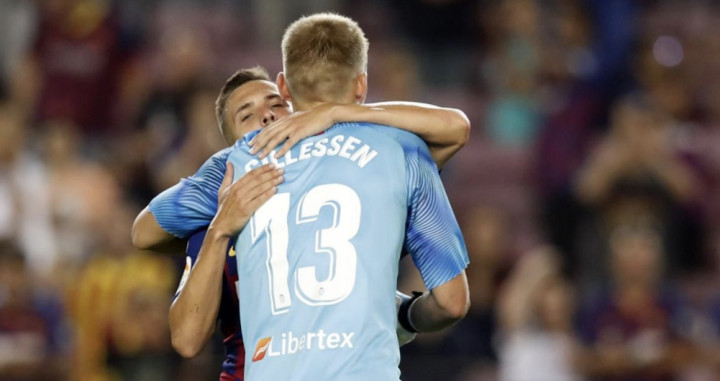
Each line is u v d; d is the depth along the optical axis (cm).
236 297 1562
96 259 3050
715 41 4503
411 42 4384
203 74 3775
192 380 2888
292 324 1394
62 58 4178
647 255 3108
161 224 1580
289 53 1527
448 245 1473
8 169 3534
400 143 1486
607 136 3756
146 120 3728
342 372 1365
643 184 3588
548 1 4366
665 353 3012
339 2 4494
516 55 4291
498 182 4019
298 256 1412
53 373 2931
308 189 1446
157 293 2941
